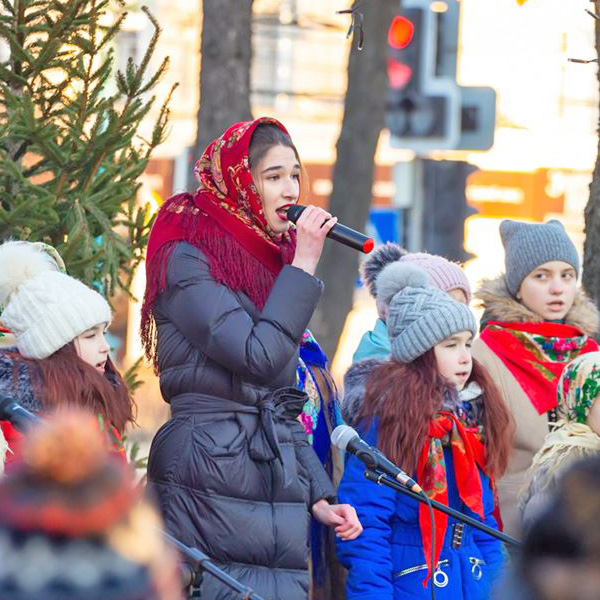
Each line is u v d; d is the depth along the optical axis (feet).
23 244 27.66
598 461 12.63
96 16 31.53
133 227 33.24
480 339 36.63
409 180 68.08
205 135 58.34
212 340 25.77
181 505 25.67
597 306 38.27
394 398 29.78
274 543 25.72
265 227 27.17
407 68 67.31
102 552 12.44
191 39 140.67
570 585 12.35
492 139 67.67
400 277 32.91
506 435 30.73
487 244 130.72
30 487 12.53
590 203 38.58
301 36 150.00
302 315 25.86
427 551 28.99
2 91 30.83
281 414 26.48
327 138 150.00
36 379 25.61
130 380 33.86
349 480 29.60
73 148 31.81
